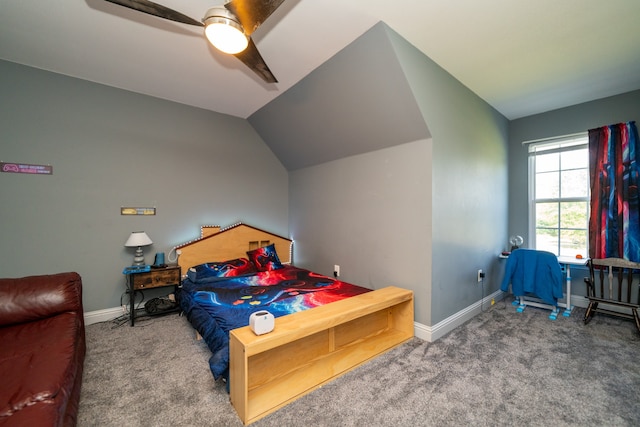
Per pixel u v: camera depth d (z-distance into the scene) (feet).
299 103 10.18
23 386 3.75
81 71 8.86
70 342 5.17
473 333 8.46
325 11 5.99
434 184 8.10
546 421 4.88
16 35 7.01
